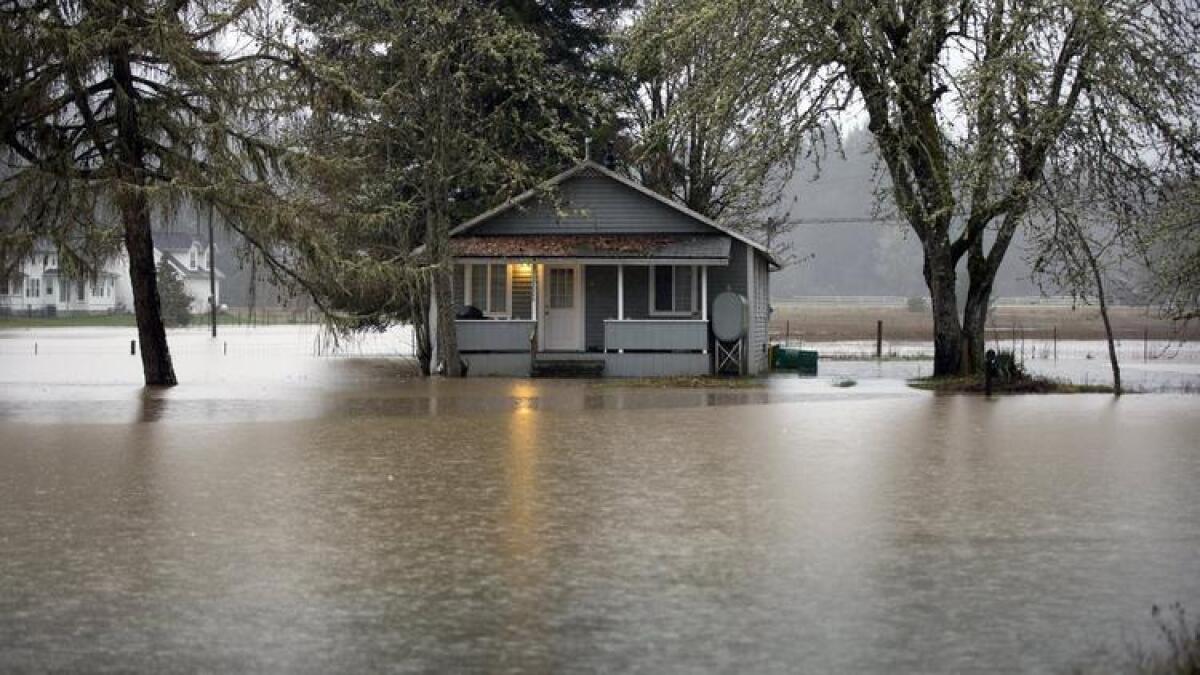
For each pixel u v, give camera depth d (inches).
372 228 1348.4
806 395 1187.9
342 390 1253.7
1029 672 310.8
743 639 342.0
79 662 323.9
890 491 599.5
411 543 475.8
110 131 1183.6
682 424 914.7
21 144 1173.1
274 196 1205.1
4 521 521.7
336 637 346.3
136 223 1232.8
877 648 332.8
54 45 1098.1
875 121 1289.4
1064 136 1224.8
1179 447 772.6
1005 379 1242.0
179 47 1126.4
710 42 1314.0
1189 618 359.9
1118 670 310.7
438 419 952.9
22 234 1153.4
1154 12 1211.9
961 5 1195.3
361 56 1395.2
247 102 1187.3
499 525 512.7
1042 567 431.8
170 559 447.8
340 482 630.5
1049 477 645.3
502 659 325.1
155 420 942.4
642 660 323.3
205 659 326.3
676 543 474.6
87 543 476.4
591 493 595.2
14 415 983.0
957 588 400.8
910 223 1373.0
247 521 522.0
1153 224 1215.6
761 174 1296.8
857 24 1202.0
